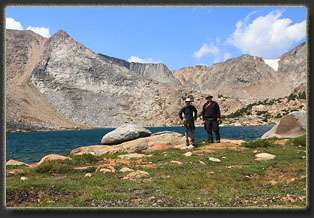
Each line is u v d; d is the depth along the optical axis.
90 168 10.58
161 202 5.79
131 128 23.08
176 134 21.92
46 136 88.50
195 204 5.64
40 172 10.05
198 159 11.46
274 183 7.49
